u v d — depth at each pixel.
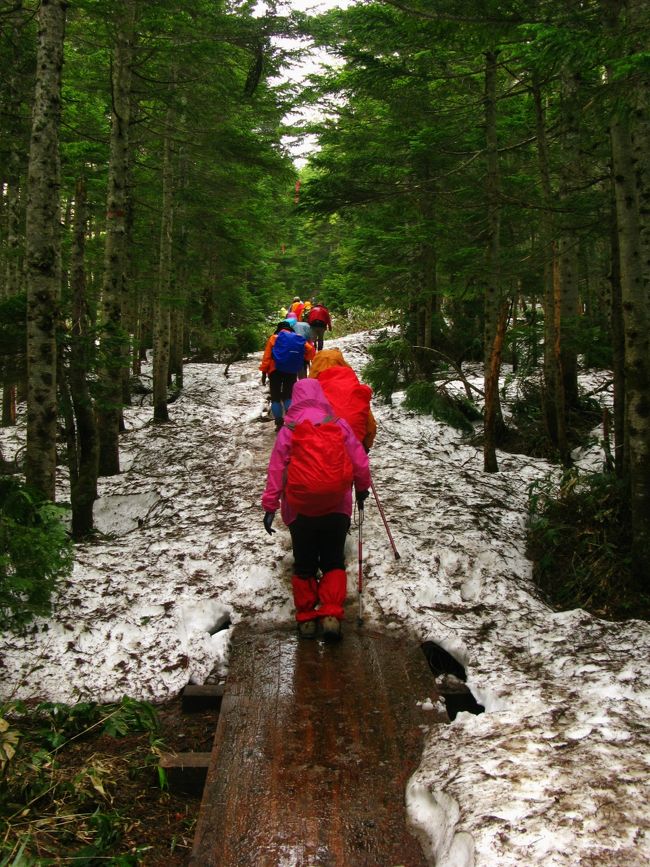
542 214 7.34
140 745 3.94
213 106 11.27
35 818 3.26
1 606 4.22
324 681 4.20
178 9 8.46
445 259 9.55
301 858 2.84
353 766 3.40
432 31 5.68
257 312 27.53
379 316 28.28
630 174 4.93
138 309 20.12
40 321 5.76
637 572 5.27
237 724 3.75
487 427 8.47
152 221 15.70
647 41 4.09
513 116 10.09
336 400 5.15
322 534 4.71
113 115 8.84
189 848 3.20
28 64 8.48
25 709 3.64
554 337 8.71
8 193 11.05
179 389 16.31
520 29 4.59
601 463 8.40
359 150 12.80
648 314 5.22
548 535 6.16
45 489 5.78
